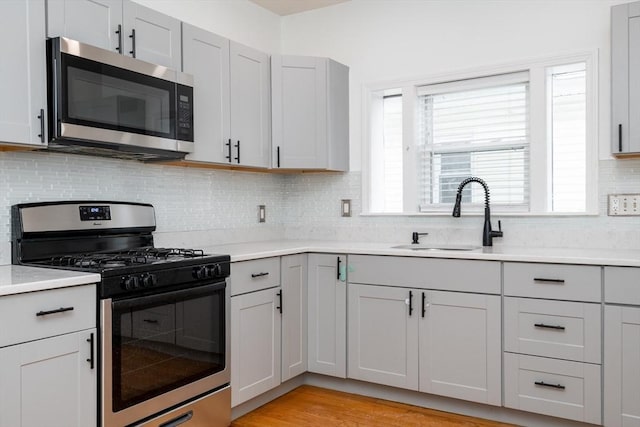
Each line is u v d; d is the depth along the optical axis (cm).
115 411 190
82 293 180
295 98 327
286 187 383
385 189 362
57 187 237
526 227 299
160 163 280
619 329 226
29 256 216
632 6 248
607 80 277
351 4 360
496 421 259
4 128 184
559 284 238
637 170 269
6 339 158
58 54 196
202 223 315
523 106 309
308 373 317
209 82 277
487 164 322
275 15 382
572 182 296
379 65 349
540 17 296
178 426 219
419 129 342
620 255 240
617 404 227
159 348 209
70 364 177
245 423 257
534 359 244
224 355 245
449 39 324
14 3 188
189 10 308
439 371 267
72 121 200
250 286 263
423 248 311
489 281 254
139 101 230
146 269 202
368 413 270
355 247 300
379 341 285
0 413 156
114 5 226
